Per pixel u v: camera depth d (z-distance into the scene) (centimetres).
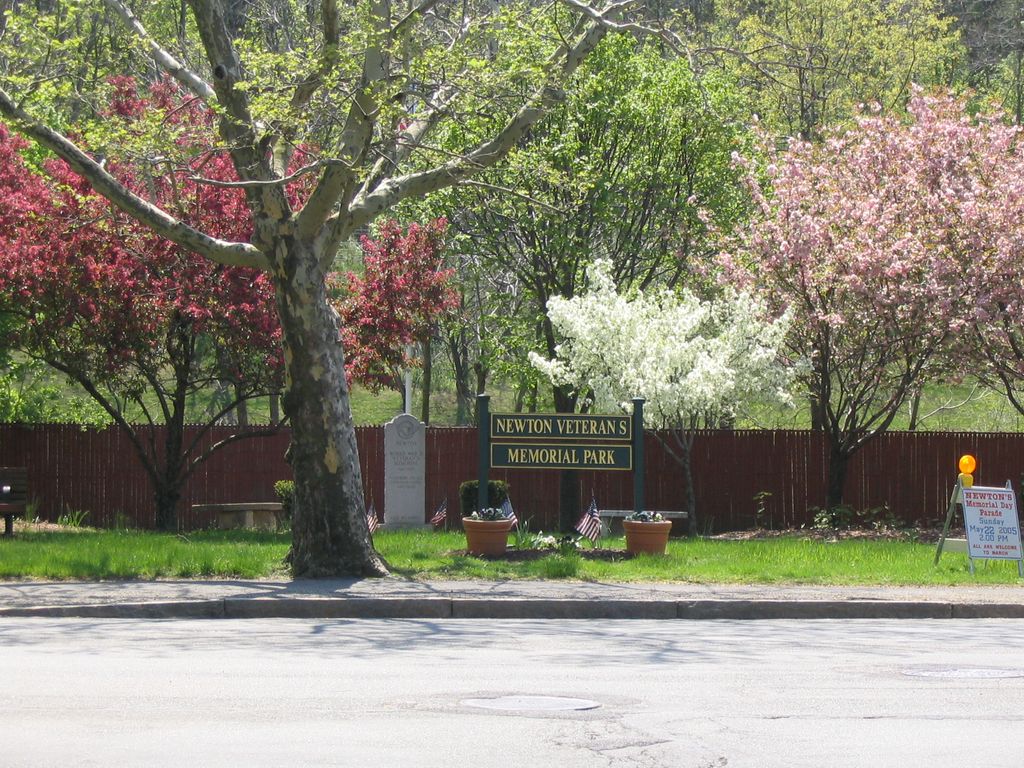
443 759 638
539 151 2545
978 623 1329
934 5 4200
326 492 1558
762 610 1370
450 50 1508
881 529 2555
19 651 1019
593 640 1137
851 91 3684
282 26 2645
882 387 2756
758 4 3716
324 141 2042
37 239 2169
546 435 1831
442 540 2036
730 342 2423
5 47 1655
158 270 2191
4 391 3033
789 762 640
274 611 1322
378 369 2398
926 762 644
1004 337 2447
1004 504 1662
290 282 1552
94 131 1596
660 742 681
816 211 2570
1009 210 2378
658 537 1775
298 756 642
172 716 742
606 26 1522
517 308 3152
